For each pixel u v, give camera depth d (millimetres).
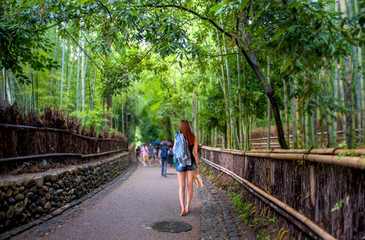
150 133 32031
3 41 4129
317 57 2188
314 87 2359
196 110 14203
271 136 9500
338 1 2416
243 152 4723
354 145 1986
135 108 26906
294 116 3266
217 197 5586
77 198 5250
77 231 3289
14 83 8289
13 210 3084
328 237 1926
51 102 10305
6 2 4250
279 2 2432
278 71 3904
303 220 2305
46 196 3906
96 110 10883
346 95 2121
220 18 4527
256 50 3994
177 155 4312
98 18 4031
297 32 2143
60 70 12227
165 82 15727
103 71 5426
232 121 6863
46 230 3248
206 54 4305
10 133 3807
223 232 3457
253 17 2521
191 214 4328
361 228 1662
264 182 3615
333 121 2320
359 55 2045
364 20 1902
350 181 1781
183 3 3971
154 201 5289
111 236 3158
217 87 9016
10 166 3789
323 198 2117
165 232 3391
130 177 9852
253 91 6461
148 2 3797
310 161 2258
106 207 4699
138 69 5766
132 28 3959
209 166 9945
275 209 3000
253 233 3256
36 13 3939
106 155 9664
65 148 5688
